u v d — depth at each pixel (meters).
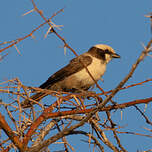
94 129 7.91
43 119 7.21
